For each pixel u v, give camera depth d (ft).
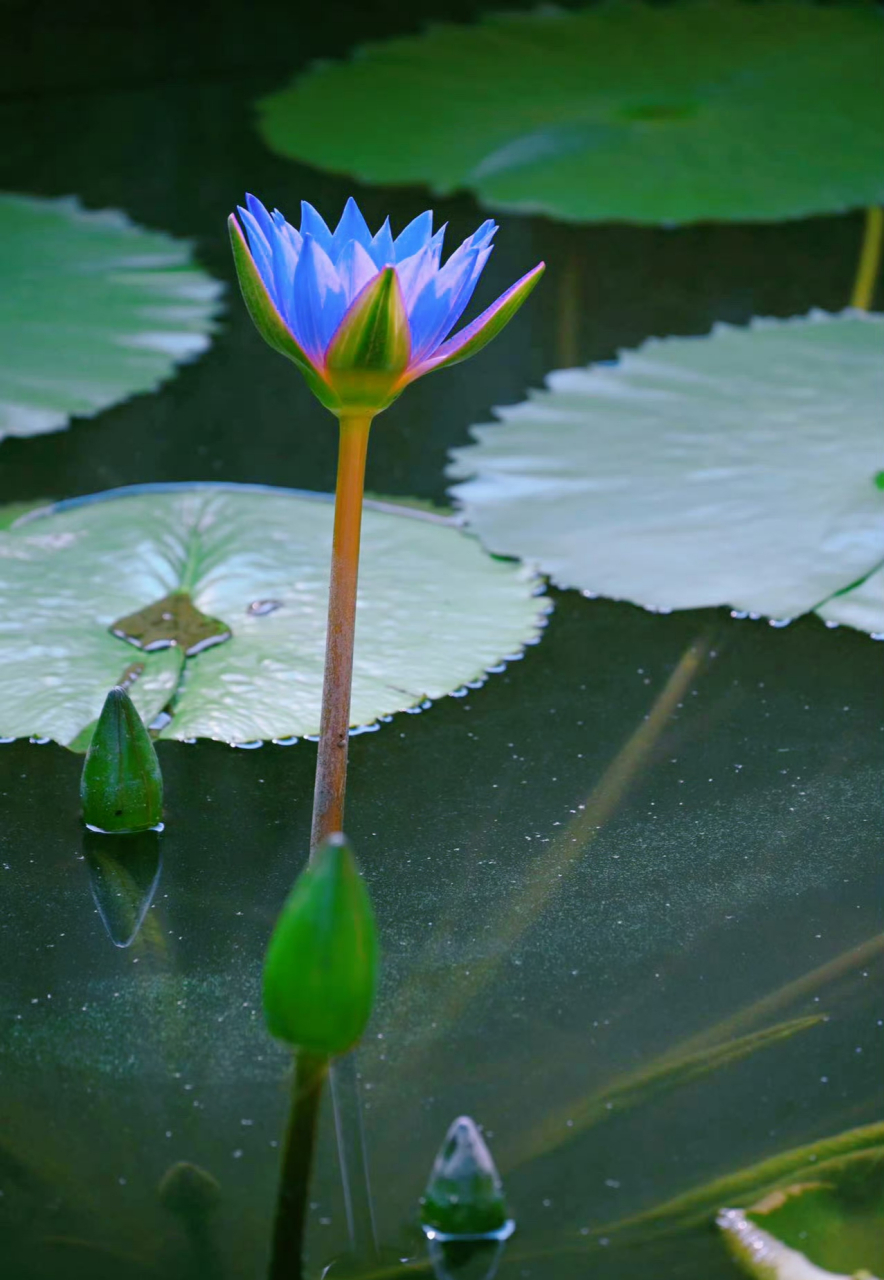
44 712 6.15
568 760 6.20
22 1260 5.66
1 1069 5.81
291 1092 5.80
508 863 6.05
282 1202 5.70
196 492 6.58
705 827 6.10
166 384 7.06
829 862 6.05
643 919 5.98
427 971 5.91
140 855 6.05
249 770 6.17
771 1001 5.88
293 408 6.97
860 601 6.40
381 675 6.24
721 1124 5.76
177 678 6.22
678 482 6.64
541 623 6.38
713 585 6.43
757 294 7.34
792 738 6.23
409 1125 5.76
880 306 7.27
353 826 6.10
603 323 7.23
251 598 6.37
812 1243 5.66
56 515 6.53
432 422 6.91
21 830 6.07
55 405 6.80
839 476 6.61
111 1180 5.72
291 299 5.80
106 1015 5.86
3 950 5.93
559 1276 5.65
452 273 5.79
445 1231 5.67
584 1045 5.84
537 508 6.60
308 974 5.68
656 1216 5.68
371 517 6.57
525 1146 5.74
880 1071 5.81
